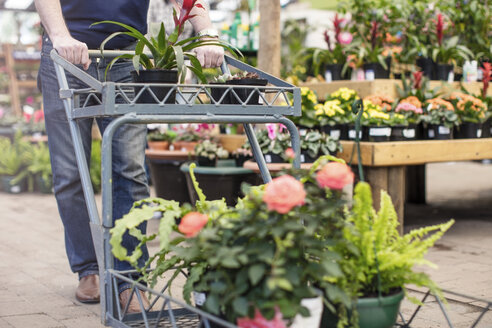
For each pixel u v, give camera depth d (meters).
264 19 4.14
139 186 2.30
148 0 2.36
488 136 4.26
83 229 2.42
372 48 4.64
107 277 1.64
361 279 1.49
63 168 2.35
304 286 1.36
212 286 1.38
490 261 3.15
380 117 3.71
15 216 4.96
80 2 2.22
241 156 4.06
